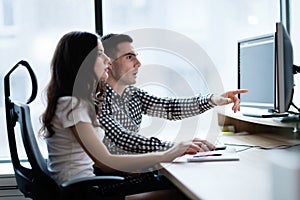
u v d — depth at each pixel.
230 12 2.90
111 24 2.79
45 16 2.70
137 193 1.88
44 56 2.70
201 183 1.33
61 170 1.63
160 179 1.94
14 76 2.65
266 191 1.19
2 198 2.46
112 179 1.44
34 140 1.46
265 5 2.95
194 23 2.87
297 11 2.86
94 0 2.74
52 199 1.43
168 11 2.84
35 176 1.43
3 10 2.65
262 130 2.54
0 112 2.66
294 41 2.89
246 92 2.37
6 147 2.69
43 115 1.67
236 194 1.17
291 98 2.24
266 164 1.60
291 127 2.24
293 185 1.24
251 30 2.93
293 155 1.79
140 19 2.82
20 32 2.68
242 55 2.63
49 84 1.67
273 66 2.21
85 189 1.44
